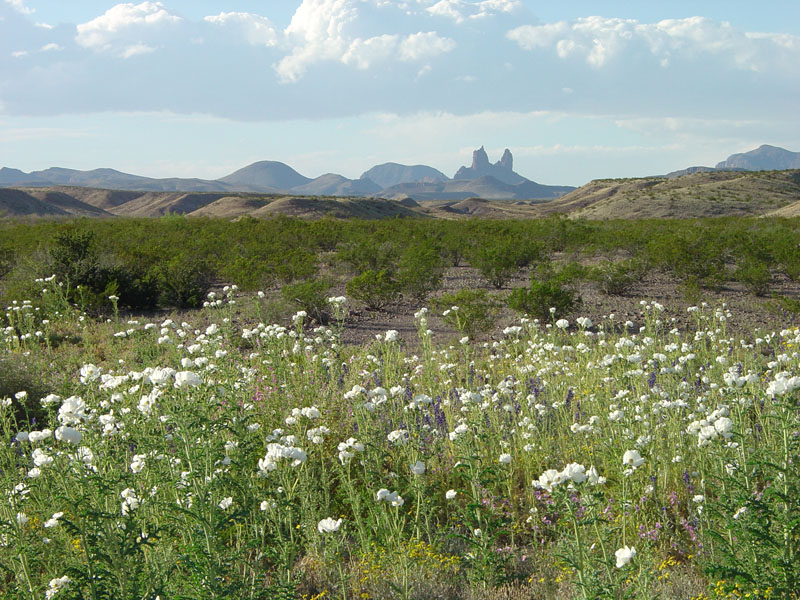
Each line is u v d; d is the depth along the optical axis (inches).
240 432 173.2
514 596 158.6
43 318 560.7
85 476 146.9
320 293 588.7
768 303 564.7
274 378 302.2
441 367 337.7
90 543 131.3
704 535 165.6
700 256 784.3
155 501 160.7
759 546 137.8
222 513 147.4
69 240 707.4
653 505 193.2
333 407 278.5
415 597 156.3
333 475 230.2
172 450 177.8
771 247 877.2
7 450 202.8
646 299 642.2
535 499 209.6
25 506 190.4
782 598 128.3
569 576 155.6
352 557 182.1
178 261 717.3
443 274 891.4
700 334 382.0
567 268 742.5
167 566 143.3
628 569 134.2
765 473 149.2
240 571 163.2
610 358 255.0
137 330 476.1
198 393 157.3
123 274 661.9
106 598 130.7
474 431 222.5
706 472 196.2
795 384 140.9
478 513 170.6
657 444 213.6
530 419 250.1
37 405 307.9
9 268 898.7
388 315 618.8
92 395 220.8
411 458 213.5
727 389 216.7
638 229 1598.2
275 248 1149.7
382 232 1457.9
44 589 147.5
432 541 183.2
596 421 229.0
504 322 543.5
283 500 167.3
